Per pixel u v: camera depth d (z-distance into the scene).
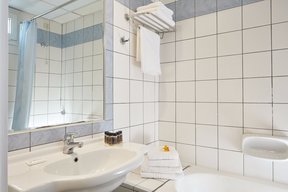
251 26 1.45
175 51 1.82
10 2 0.90
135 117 1.61
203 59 1.67
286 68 1.33
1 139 0.36
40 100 1.01
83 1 1.24
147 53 1.54
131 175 1.36
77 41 1.20
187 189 1.38
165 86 1.88
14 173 0.73
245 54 1.48
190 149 1.73
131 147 1.11
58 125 1.07
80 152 1.01
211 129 1.63
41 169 0.78
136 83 1.63
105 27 1.35
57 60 1.10
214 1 1.62
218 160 1.59
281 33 1.34
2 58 0.36
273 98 1.37
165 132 1.87
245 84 1.48
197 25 1.70
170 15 1.62
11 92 0.89
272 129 1.38
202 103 1.67
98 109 1.31
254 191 1.34
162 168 1.32
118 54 1.45
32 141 0.95
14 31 0.91
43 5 1.03
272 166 1.38
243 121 1.49
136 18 1.51
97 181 0.67
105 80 1.34
